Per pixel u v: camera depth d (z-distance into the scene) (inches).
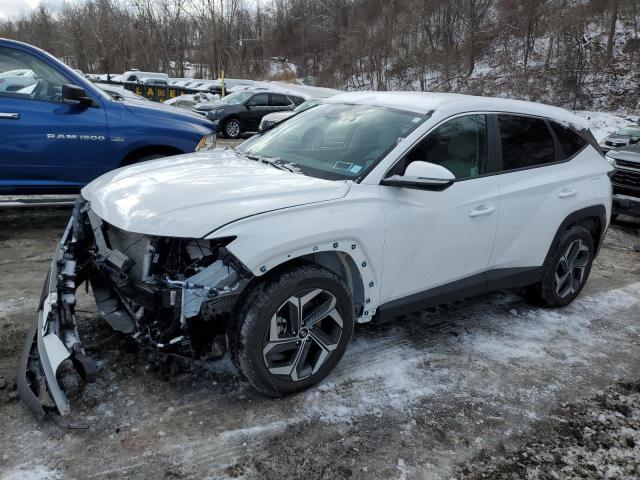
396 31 1739.7
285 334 113.7
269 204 109.3
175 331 104.5
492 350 148.3
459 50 1578.5
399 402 120.5
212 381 121.4
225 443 102.8
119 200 114.8
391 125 139.6
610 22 1306.6
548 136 168.9
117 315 119.1
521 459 106.4
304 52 2581.2
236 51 2210.9
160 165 137.5
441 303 144.0
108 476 92.4
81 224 129.2
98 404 109.9
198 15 2137.1
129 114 215.3
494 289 156.6
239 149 161.0
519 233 155.7
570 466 105.5
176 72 2233.0
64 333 106.4
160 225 101.9
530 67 1301.7
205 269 104.0
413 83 1577.3
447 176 118.2
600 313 182.1
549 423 118.4
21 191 202.5
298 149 145.3
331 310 118.0
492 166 149.6
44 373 99.3
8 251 193.8
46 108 199.5
